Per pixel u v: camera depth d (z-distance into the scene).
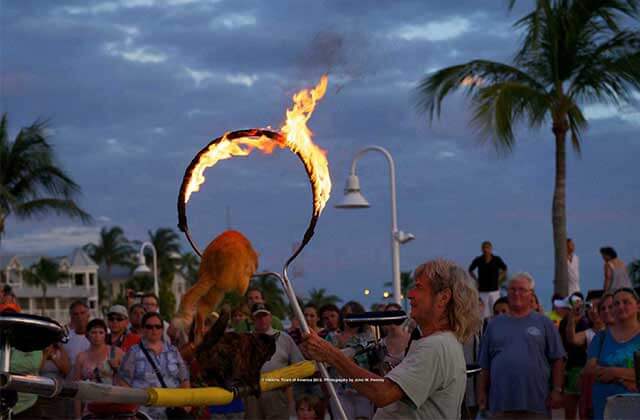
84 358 9.27
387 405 4.44
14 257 87.25
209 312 4.27
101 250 101.00
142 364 8.53
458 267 4.64
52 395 3.62
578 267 21.53
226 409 8.99
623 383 7.92
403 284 19.89
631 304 8.08
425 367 4.40
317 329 11.54
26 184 36.28
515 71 21.64
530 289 9.12
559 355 9.05
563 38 21.30
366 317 5.91
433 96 20.80
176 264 97.88
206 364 4.12
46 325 3.76
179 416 8.38
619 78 21.09
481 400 9.30
